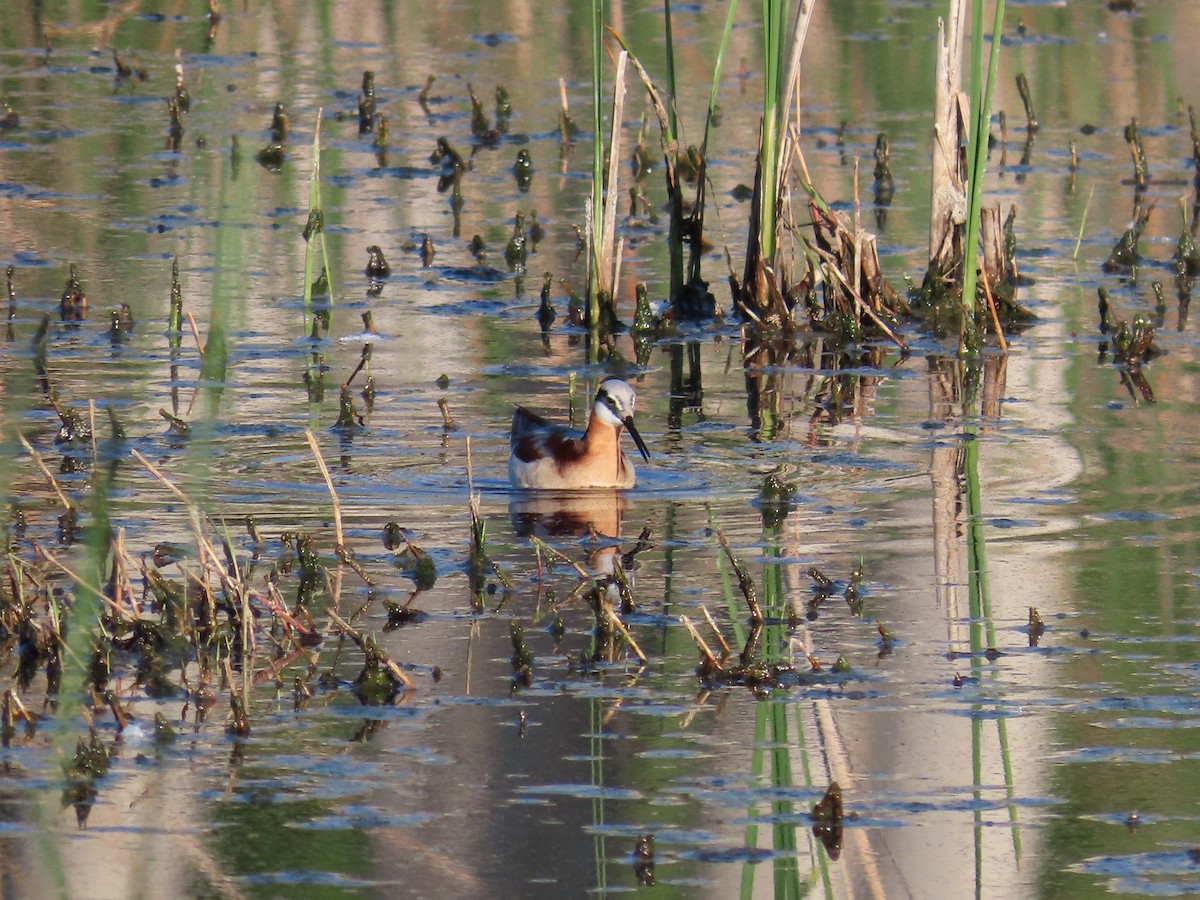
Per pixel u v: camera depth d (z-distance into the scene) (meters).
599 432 17.02
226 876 9.64
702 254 26.83
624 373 21.44
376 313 23.42
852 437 18.81
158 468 17.17
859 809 10.51
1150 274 25.59
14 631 13.05
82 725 11.55
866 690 12.17
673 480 17.39
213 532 15.34
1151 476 17.17
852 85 36.34
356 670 12.52
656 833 10.21
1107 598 13.86
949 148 23.69
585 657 12.74
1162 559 14.76
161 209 27.77
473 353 21.89
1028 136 32.62
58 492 15.41
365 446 18.27
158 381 20.14
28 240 25.89
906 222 28.11
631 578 14.49
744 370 21.70
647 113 34.31
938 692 12.12
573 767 11.00
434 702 11.97
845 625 13.37
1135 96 35.34
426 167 31.00
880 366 21.84
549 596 14.05
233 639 13.05
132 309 22.95
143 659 12.64
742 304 23.91
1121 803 10.55
